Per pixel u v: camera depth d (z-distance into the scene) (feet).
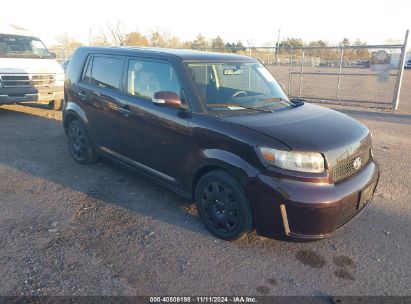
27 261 10.28
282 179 9.85
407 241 11.68
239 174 10.42
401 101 44.34
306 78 79.20
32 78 30.17
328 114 12.93
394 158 20.45
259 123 11.00
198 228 12.30
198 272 10.02
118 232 11.99
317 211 9.71
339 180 10.43
